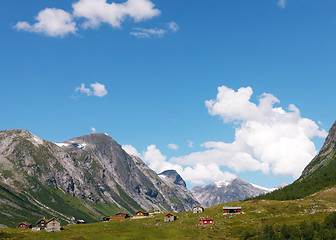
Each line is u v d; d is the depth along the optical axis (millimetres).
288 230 184875
